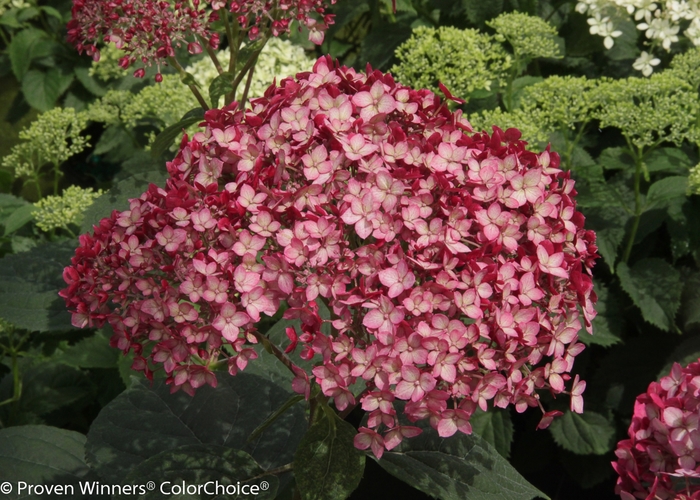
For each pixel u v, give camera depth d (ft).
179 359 1.52
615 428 2.29
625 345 2.35
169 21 1.93
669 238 2.48
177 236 1.51
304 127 1.57
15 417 2.31
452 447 1.68
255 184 1.53
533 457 2.42
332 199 1.54
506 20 2.42
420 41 2.38
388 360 1.44
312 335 1.47
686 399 1.53
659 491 1.51
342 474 1.53
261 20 1.97
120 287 1.53
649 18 2.49
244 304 1.48
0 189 3.29
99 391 2.42
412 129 1.63
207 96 2.44
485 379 1.47
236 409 1.80
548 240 1.55
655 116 2.22
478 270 1.49
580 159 2.43
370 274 1.49
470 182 1.55
